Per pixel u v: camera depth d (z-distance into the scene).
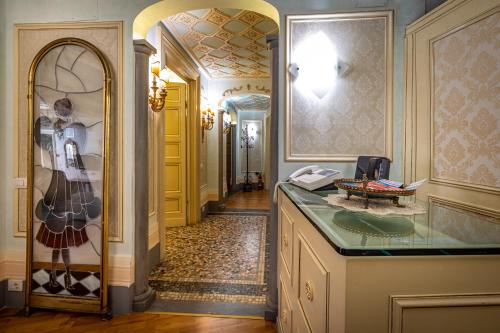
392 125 2.09
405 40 2.07
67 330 2.07
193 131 4.99
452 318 0.75
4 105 2.37
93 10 2.30
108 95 2.24
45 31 2.34
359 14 2.10
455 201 1.69
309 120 2.15
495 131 1.46
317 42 2.13
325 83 2.14
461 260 0.75
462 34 1.63
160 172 3.32
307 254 1.10
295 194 1.51
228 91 5.84
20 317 2.23
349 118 2.13
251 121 10.25
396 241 0.78
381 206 1.18
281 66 2.15
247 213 6.02
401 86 2.09
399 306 0.73
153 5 2.27
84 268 2.28
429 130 1.88
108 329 2.08
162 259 3.36
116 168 2.31
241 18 3.19
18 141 2.37
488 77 1.48
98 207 2.29
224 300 2.48
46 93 2.32
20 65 2.36
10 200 2.38
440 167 1.80
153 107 2.94
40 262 2.31
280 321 1.87
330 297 0.84
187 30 3.49
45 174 2.33
